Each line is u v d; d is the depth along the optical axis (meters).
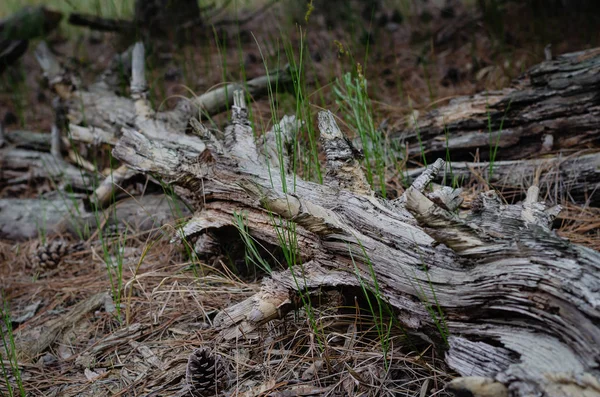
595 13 5.07
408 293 1.89
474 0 5.93
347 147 2.29
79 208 3.44
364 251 1.94
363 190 2.22
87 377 2.16
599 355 1.47
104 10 6.44
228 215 2.47
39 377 2.21
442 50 4.96
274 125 2.51
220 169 2.44
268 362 2.05
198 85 4.72
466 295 1.76
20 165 3.77
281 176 2.30
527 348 1.59
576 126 2.93
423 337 1.90
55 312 2.65
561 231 2.66
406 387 1.91
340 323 2.16
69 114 3.76
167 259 2.88
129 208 3.26
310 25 5.77
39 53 3.97
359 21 5.40
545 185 2.86
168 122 3.39
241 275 2.64
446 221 1.74
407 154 3.20
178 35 5.44
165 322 2.39
